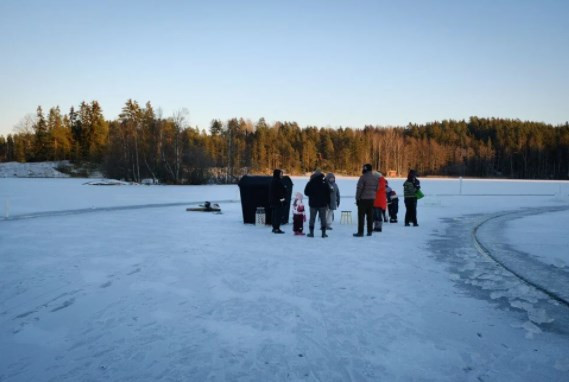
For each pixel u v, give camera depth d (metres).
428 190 41.81
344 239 11.31
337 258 8.77
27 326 4.95
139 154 64.25
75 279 6.95
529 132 117.44
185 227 13.58
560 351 4.32
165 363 4.02
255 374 3.80
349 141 114.06
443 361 4.08
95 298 5.96
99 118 89.31
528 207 22.84
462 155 113.88
